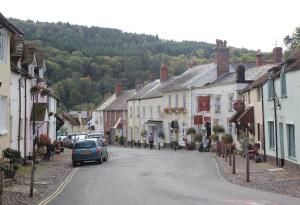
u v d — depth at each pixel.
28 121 31.47
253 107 34.88
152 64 110.12
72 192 18.11
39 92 34.28
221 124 44.34
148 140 63.91
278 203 14.65
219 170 26.77
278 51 48.22
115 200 15.67
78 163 33.09
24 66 31.33
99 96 105.06
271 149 29.66
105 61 111.44
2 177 13.69
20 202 15.38
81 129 98.44
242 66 41.34
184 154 41.44
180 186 19.67
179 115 54.25
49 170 27.42
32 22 113.00
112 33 132.62
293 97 24.08
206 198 15.91
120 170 27.52
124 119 75.38
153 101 62.91
